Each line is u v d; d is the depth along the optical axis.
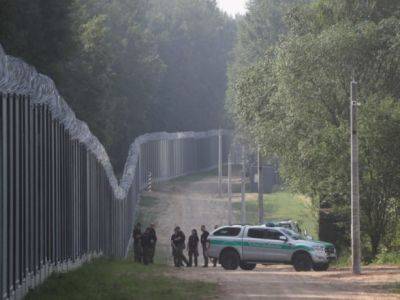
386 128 142.00
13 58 62.50
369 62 153.12
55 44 169.00
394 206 148.62
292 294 81.75
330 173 146.88
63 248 100.06
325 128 146.88
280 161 162.50
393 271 116.62
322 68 153.38
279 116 162.50
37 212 80.69
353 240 116.31
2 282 61.66
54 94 90.19
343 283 95.50
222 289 86.62
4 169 62.78
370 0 165.38
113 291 79.06
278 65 156.12
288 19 169.88
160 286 87.69
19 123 71.25
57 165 95.50
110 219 165.75
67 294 74.56
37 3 154.12
